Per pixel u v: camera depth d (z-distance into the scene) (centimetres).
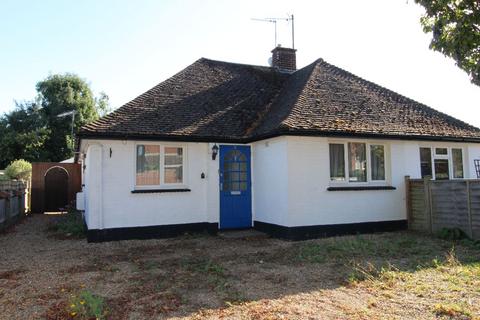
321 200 1178
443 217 1166
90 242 1123
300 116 1179
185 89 1436
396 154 1314
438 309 546
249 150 1342
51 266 838
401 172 1319
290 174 1138
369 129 1209
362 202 1243
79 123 3944
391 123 1305
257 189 1316
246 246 1052
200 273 765
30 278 741
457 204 1118
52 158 3822
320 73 1516
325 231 1177
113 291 651
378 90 1552
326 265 823
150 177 1215
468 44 480
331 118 1219
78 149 1443
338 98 1376
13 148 3616
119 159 1165
